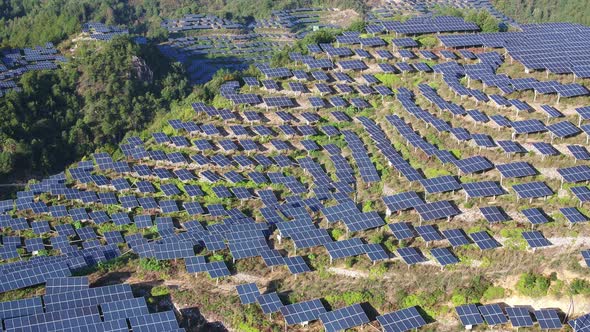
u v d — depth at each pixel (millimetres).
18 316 86562
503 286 90500
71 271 99500
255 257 99438
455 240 95125
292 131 130875
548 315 84875
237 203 118125
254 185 120750
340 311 86938
